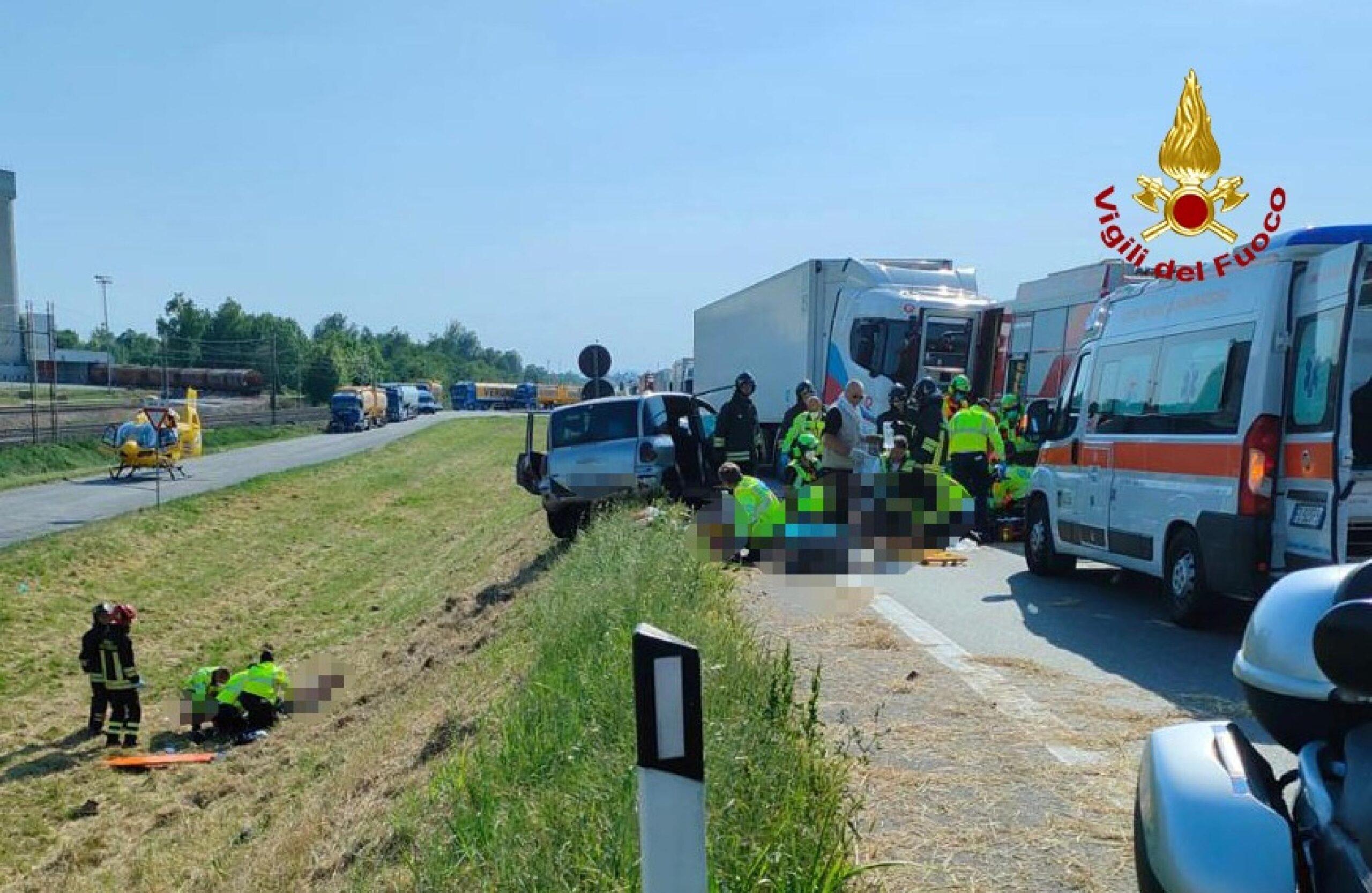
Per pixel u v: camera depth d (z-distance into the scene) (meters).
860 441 14.28
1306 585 3.44
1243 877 2.80
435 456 58.31
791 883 3.99
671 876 3.01
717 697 5.70
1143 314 10.57
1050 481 11.95
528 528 27.48
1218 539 8.82
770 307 27.36
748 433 16.98
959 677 7.77
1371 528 8.07
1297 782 3.65
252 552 29.94
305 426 73.00
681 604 8.50
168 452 40.12
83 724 16.23
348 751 11.63
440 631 16.78
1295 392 8.45
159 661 20.09
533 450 18.14
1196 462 9.24
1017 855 4.80
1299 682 3.24
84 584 24.09
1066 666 8.15
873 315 22.05
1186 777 3.11
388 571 28.61
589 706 6.30
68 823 12.48
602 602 9.18
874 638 8.96
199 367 107.88
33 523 28.81
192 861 10.16
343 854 7.31
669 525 12.09
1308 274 8.38
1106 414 11.00
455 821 5.50
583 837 4.56
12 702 17.31
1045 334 18.92
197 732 15.31
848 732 6.46
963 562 13.12
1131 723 6.68
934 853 4.82
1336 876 2.71
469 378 187.25
